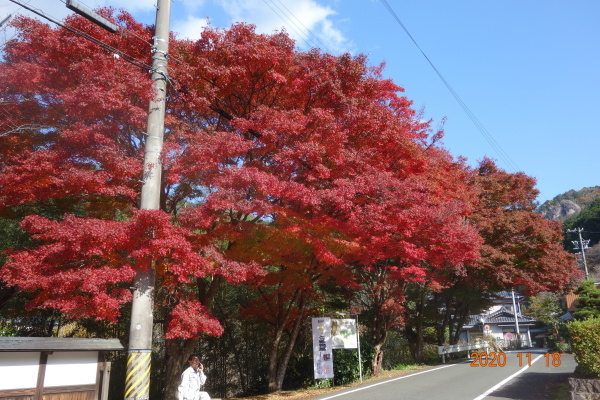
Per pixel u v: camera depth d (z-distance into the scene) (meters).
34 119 12.26
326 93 13.87
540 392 11.65
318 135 12.34
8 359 7.22
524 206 29.45
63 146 10.96
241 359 23.27
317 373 15.80
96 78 10.38
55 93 11.59
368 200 13.49
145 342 8.87
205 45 13.44
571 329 11.25
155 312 19.48
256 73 13.62
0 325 17.36
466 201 18.59
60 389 7.73
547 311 44.84
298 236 12.37
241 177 10.81
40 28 11.54
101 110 10.54
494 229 25.50
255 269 11.32
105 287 9.62
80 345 8.01
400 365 23.50
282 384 19.52
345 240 13.73
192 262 9.88
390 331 25.70
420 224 14.30
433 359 28.88
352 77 14.02
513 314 52.88
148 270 9.27
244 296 22.53
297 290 17.92
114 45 12.21
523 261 27.23
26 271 9.35
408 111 17.72
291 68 14.03
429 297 29.08
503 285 26.75
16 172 10.70
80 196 13.42
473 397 11.15
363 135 14.16
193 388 9.55
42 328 18.88
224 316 21.86
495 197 27.38
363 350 19.42
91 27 11.79
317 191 12.20
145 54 12.75
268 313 18.70
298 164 12.87
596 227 60.00
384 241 13.73
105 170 10.62
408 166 15.76
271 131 12.10
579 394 10.09
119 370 19.52
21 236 17.95
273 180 11.27
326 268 16.92
